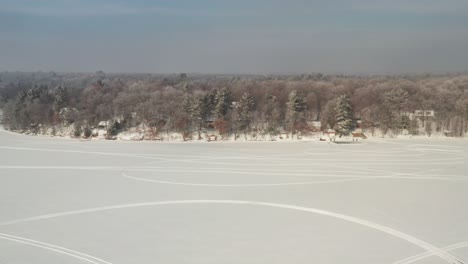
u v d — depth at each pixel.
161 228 49.53
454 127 126.44
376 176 76.00
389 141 116.94
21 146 108.62
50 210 56.06
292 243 45.31
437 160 90.69
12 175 76.06
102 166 83.88
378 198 61.78
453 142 115.19
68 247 44.28
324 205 58.38
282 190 66.31
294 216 53.84
